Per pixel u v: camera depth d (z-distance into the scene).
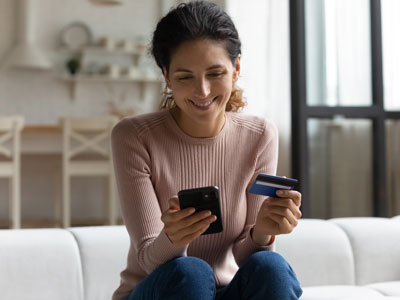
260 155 1.34
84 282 1.68
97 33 5.60
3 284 1.58
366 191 3.39
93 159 4.57
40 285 1.62
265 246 1.25
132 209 1.23
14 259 1.62
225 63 1.14
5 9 5.43
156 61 1.22
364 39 3.39
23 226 4.93
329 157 3.30
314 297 1.62
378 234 2.01
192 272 1.05
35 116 5.56
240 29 4.12
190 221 1.04
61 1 5.55
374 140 3.38
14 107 5.53
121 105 5.66
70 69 5.50
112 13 5.62
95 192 5.55
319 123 3.28
